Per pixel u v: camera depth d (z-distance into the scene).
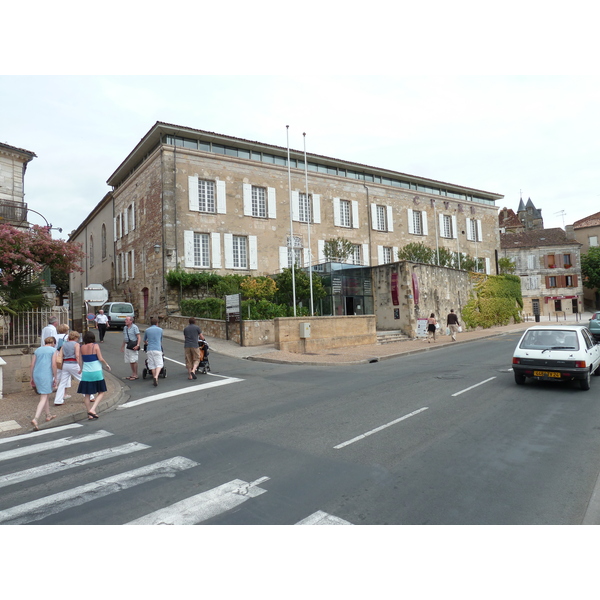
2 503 4.96
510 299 38.00
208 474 5.62
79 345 9.54
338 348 20.52
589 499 4.63
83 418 9.18
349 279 27.52
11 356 11.66
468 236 45.12
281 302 24.42
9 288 12.76
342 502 4.69
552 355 10.34
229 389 11.40
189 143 29.19
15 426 8.55
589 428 7.20
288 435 7.18
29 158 26.22
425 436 6.94
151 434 7.63
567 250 52.81
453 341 23.70
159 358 12.56
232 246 29.89
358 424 7.70
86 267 46.28
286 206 32.47
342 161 35.34
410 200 40.47
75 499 4.99
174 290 27.25
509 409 8.54
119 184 37.12
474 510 4.45
